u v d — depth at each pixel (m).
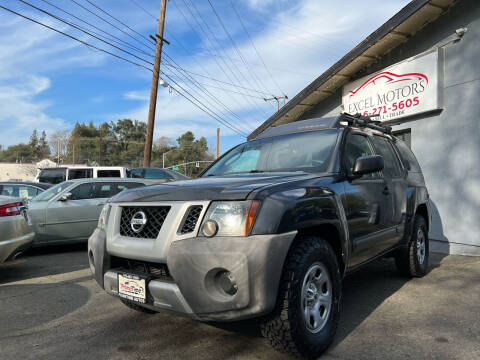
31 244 5.21
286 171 3.43
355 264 3.32
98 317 3.51
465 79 6.84
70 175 13.89
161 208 2.64
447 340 2.95
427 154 7.47
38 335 3.10
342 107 9.88
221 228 2.36
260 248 2.28
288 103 11.05
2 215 4.77
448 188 7.03
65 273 5.34
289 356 2.57
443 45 7.21
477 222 6.55
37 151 112.00
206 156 93.06
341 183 3.19
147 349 2.82
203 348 2.83
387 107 8.34
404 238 4.39
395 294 4.20
